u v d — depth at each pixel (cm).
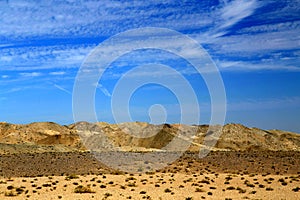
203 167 7862
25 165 8575
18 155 10362
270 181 5753
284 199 4319
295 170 7475
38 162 8981
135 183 5469
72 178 6012
